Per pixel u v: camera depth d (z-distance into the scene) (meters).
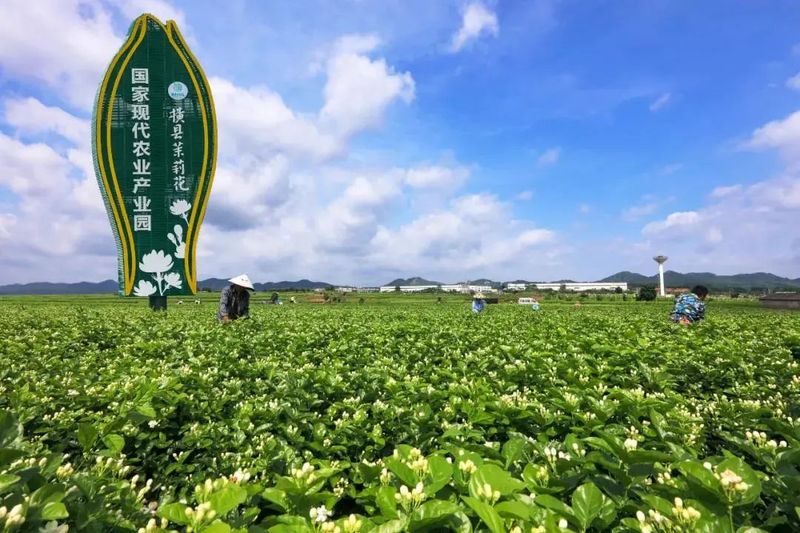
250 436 5.02
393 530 2.34
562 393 5.39
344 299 103.38
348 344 10.21
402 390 6.38
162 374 6.66
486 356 8.81
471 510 2.65
